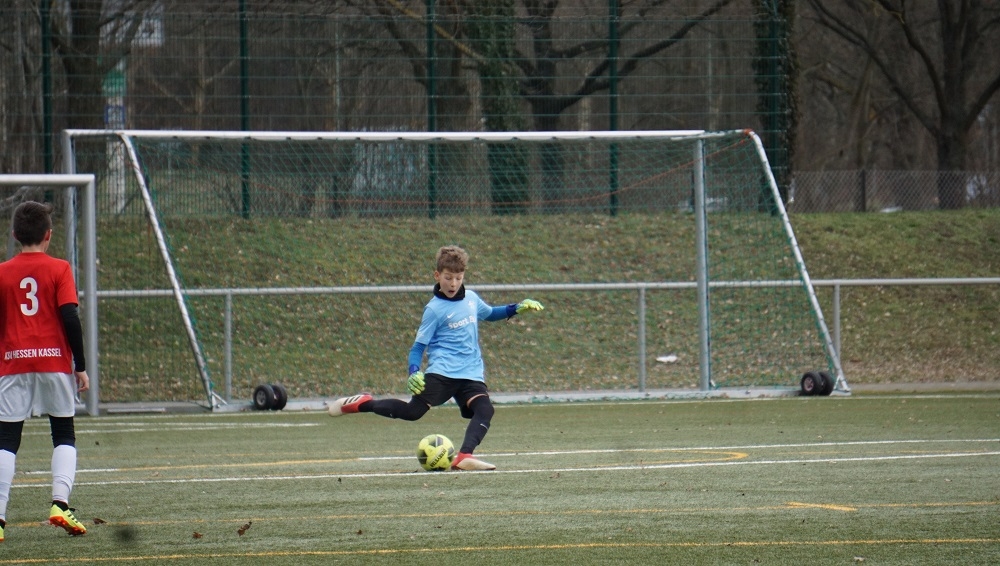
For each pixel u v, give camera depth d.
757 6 76.50
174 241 65.81
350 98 72.19
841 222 85.06
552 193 73.62
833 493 25.03
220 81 70.75
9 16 67.75
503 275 68.75
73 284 21.56
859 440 36.50
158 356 59.56
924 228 85.19
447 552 19.14
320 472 30.30
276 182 69.38
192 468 31.50
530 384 61.47
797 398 54.50
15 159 68.25
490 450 35.31
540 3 75.75
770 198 67.75
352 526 21.70
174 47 70.31
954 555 18.44
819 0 129.75
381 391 59.44
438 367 29.55
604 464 31.11
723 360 62.41
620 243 72.38
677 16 77.31
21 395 21.03
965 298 76.00
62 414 21.39
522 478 28.23
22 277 21.25
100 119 69.31
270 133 55.22
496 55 73.25
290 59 71.50
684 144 72.06
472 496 25.33
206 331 61.81
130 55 69.94
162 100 70.19
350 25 72.12
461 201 72.44
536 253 71.19
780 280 64.19
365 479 28.58
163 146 67.62
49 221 21.94
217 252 66.12
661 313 68.19
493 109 73.31
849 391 55.66
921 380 64.50
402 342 64.19
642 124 75.06
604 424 43.84
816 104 158.00
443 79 73.00
